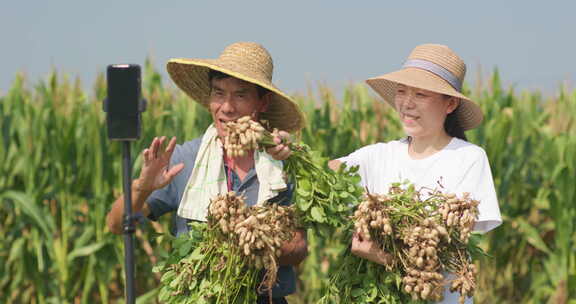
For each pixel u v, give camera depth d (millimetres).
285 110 4949
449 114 5293
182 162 4699
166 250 9836
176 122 9930
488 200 5004
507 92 10969
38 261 9703
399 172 5141
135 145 9625
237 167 4688
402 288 4652
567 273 10344
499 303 10719
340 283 4902
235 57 4672
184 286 4547
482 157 5070
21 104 9938
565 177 10305
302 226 4602
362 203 4488
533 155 11016
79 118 9930
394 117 10773
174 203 4719
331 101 10609
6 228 9898
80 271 9977
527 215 10922
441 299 4496
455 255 4609
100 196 9633
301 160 4613
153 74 10422
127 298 4359
